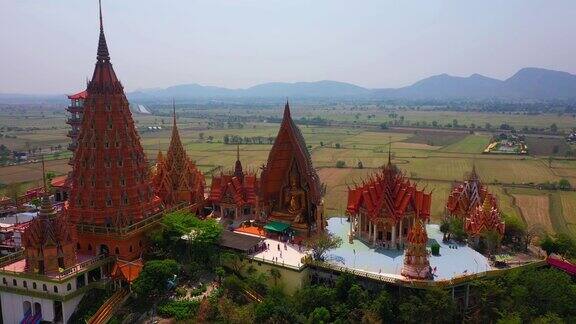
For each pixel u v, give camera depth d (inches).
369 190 4431.6
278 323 3314.5
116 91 3973.9
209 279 3895.2
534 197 7755.9
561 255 4153.5
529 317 3321.9
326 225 4832.7
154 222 4188.0
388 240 4274.1
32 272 3503.9
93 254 3937.0
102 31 3959.2
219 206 5132.9
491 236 4104.3
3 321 3666.3
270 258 3927.2
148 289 3440.0
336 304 3452.3
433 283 3415.4
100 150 3912.4
